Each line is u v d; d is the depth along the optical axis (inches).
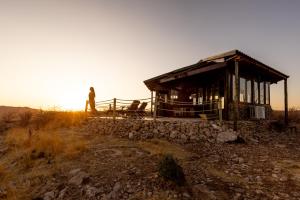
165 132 399.9
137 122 449.7
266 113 636.7
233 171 235.9
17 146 402.9
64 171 245.0
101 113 696.4
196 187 193.5
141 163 250.1
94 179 213.6
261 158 284.5
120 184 198.1
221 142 361.7
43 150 332.8
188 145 347.9
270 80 689.0
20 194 206.2
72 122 633.6
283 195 180.1
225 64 454.3
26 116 740.0
